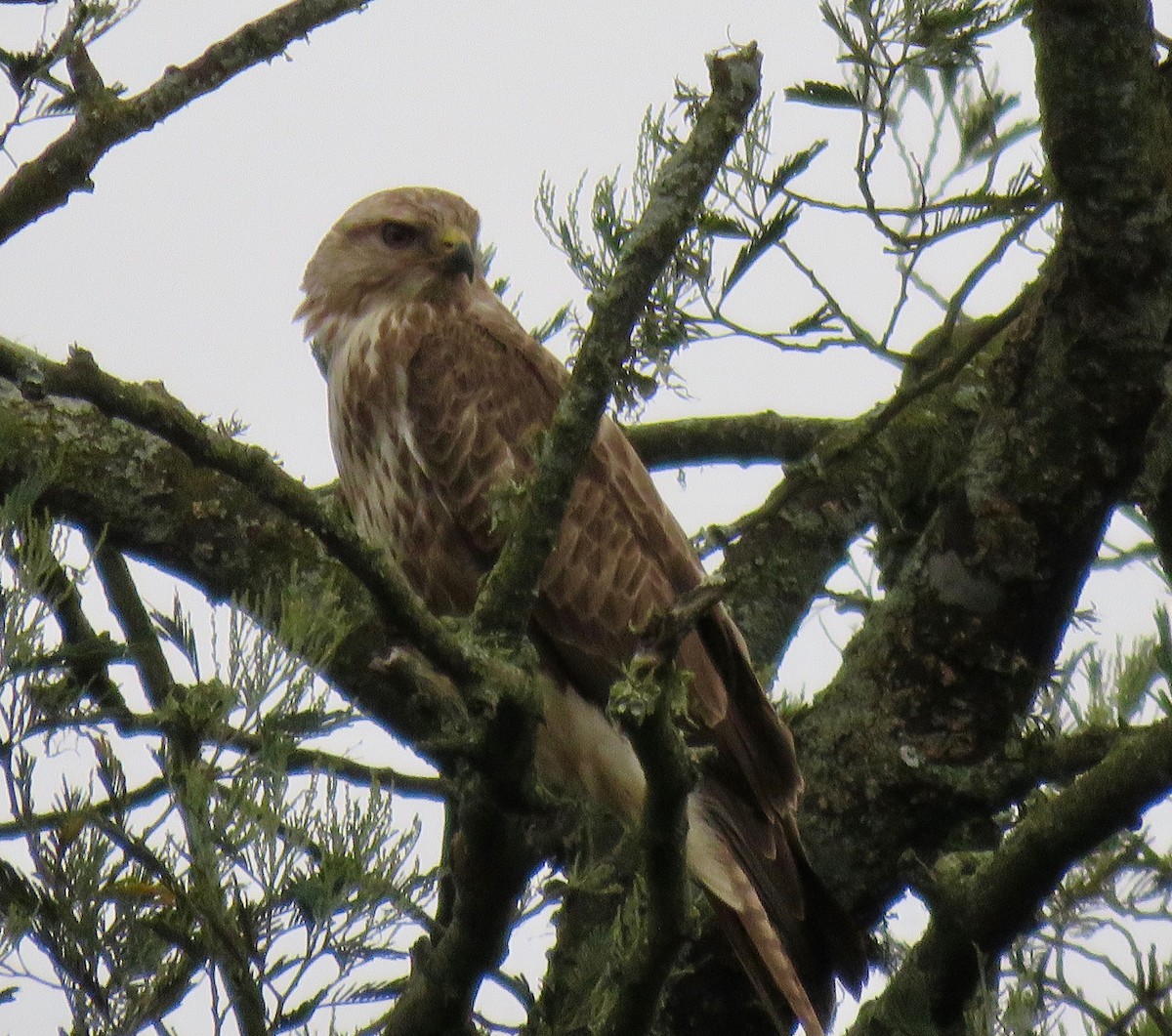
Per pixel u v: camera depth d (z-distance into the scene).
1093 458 8.70
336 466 10.58
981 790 8.98
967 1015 6.84
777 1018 8.15
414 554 10.05
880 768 9.11
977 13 8.34
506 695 5.71
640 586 9.45
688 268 8.82
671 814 5.71
